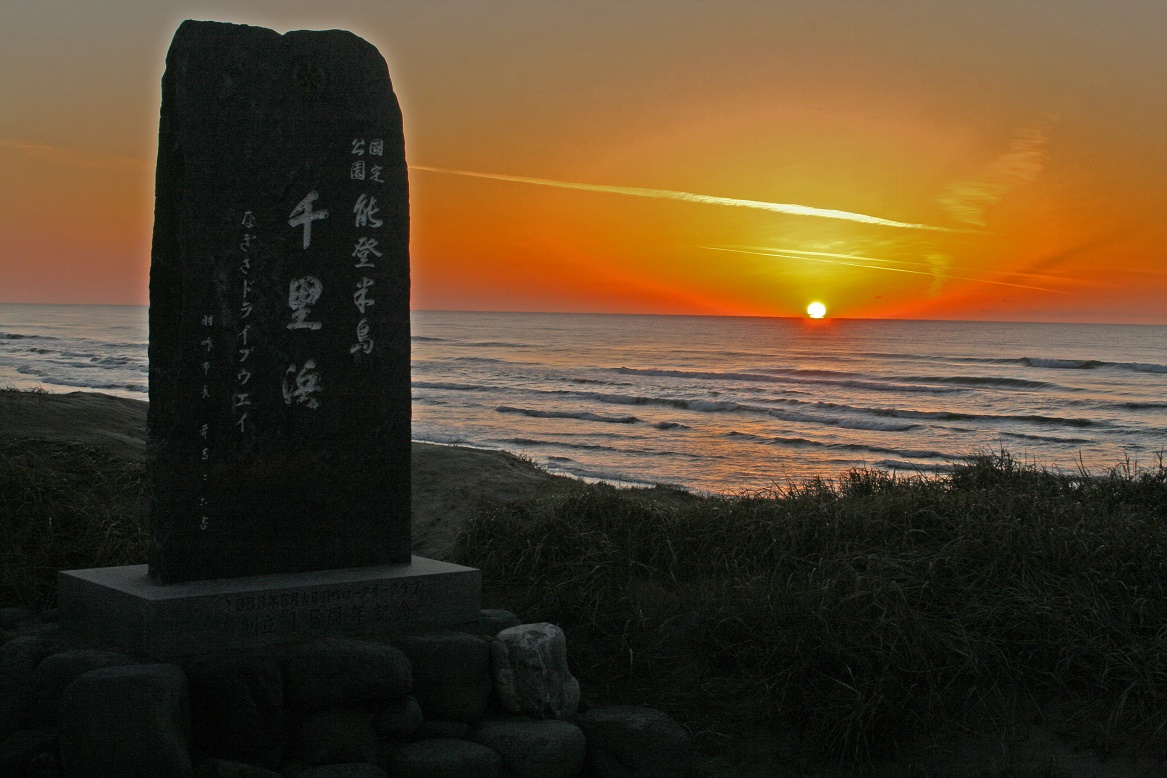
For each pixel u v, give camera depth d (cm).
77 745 377
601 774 461
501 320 17325
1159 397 3344
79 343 6028
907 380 4100
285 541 494
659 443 2208
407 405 522
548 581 611
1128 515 645
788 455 2062
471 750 430
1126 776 450
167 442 470
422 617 498
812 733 485
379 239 513
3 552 605
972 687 499
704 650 549
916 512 640
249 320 485
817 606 532
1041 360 4984
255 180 486
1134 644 501
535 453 2016
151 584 468
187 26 476
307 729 429
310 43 499
